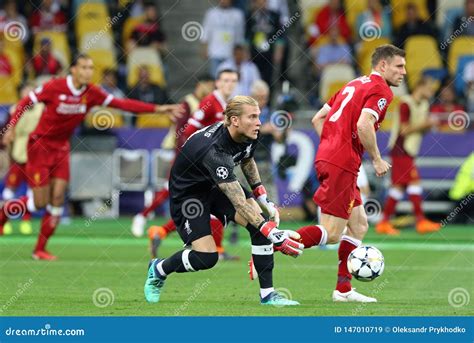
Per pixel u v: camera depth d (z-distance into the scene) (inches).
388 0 2642.7
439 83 2586.1
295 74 2632.9
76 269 1421.0
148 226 2165.4
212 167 947.3
